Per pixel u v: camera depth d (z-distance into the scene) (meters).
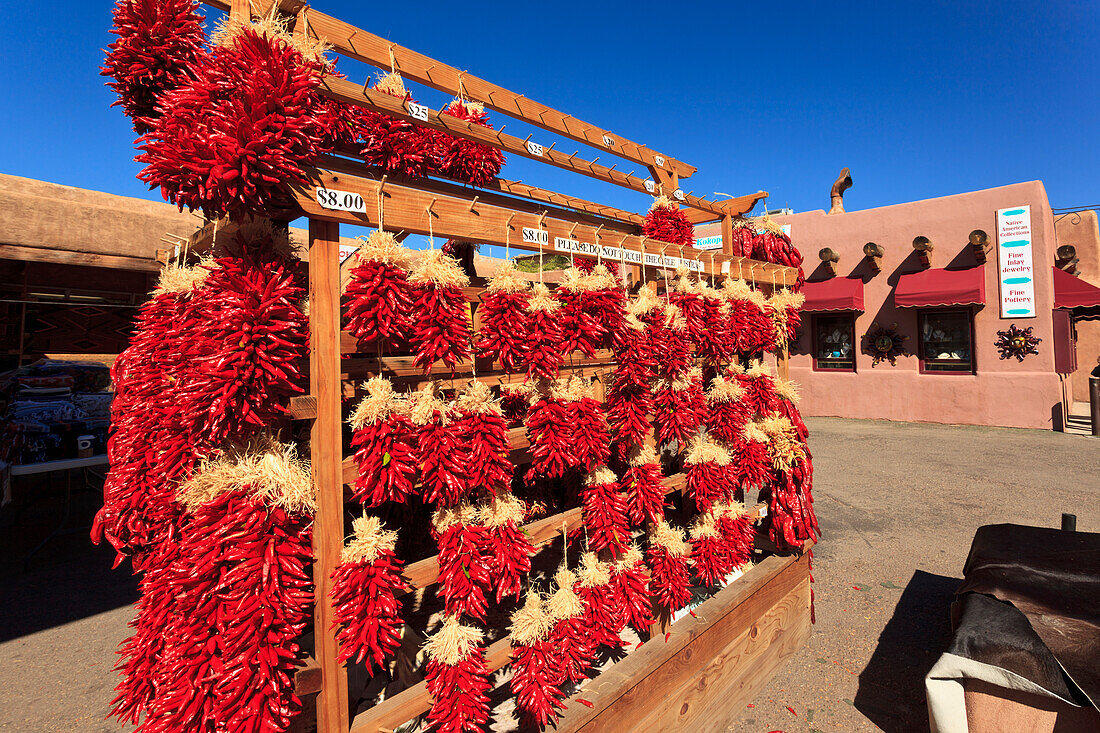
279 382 1.37
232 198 1.27
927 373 12.34
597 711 1.95
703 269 3.10
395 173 2.35
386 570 1.52
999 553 3.06
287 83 1.34
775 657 3.25
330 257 1.50
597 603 2.13
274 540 1.34
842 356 13.72
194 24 1.58
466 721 1.62
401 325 1.55
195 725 1.29
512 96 2.62
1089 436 9.99
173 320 1.56
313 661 1.48
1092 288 10.39
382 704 1.59
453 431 1.68
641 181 3.27
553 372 1.99
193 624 1.31
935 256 12.16
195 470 1.46
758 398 3.22
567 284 2.14
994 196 11.38
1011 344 11.21
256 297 1.37
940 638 3.65
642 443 2.50
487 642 2.41
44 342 6.45
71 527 6.21
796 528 3.30
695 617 2.60
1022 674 2.11
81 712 3.08
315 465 1.48
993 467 8.10
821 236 13.92
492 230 1.92
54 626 4.06
